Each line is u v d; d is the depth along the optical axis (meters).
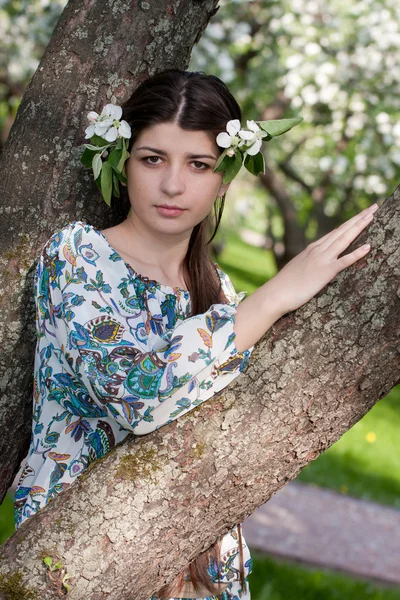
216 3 2.01
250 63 9.38
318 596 4.29
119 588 1.48
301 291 1.49
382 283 1.46
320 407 1.49
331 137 10.40
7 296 1.90
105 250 1.68
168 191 1.68
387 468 7.89
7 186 1.92
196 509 1.50
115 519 1.47
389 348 1.46
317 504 6.25
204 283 1.91
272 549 5.05
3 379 1.92
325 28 8.52
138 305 1.66
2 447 1.95
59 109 1.91
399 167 10.20
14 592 1.45
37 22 8.12
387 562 5.32
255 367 1.51
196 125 1.66
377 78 8.53
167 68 1.96
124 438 1.61
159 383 1.47
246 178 15.30
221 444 1.49
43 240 1.92
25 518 1.71
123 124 1.69
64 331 1.61
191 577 1.79
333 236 1.52
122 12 1.92
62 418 1.73
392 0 8.29
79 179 1.92
